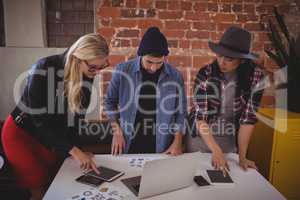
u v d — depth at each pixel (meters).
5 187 2.37
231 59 1.64
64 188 1.40
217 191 1.42
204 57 3.12
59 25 3.12
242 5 3.04
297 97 2.33
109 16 3.01
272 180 2.22
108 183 1.46
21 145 1.77
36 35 3.10
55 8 3.08
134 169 1.62
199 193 1.39
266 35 3.10
